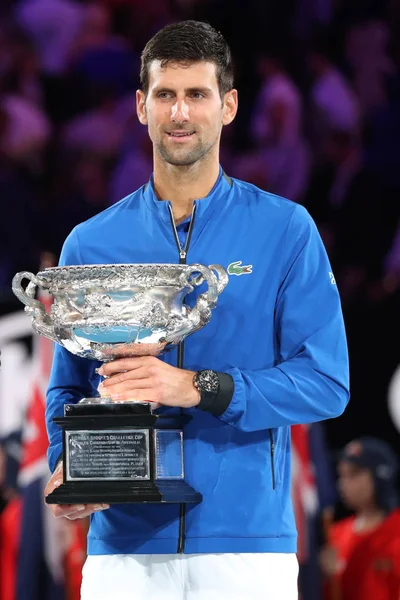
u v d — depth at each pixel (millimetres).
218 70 7824
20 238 18750
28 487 13977
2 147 19047
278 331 7941
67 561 14125
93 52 19906
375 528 14797
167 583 7598
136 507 7680
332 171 19688
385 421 14898
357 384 14852
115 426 7297
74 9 19922
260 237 7977
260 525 7609
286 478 7957
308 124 19828
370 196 19609
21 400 14164
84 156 19344
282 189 19594
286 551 7711
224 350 7816
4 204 18703
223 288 7312
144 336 7316
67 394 8219
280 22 20438
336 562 14828
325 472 14844
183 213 8188
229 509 7609
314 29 20469
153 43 7832
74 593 14125
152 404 7379
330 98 19719
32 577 14055
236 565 7547
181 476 7633
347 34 20469
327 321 7848
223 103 7949
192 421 7738
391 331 14766
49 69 19781
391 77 20188
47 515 14055
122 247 8148
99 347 7406
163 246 8055
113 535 7707
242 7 20469
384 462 14852
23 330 14055
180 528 7578
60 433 8055
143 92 8227
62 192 19234
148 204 8188
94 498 7258
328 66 20094
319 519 14828
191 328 7383
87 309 7238
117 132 19422
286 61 20344
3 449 14344
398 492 15406
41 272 7371
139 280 7199
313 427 14852
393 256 18438
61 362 8266
